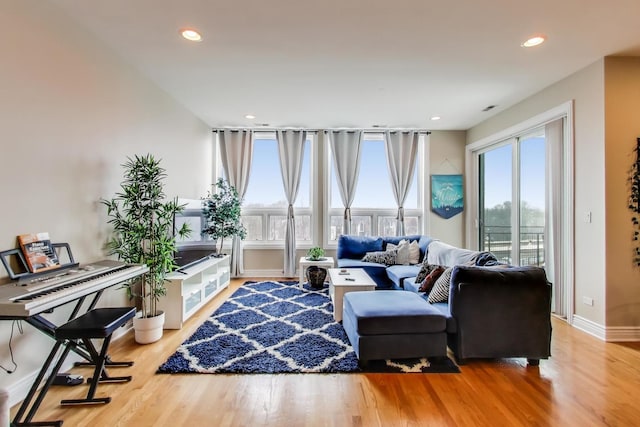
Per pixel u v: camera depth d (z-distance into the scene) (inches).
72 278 79.0
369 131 223.0
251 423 71.0
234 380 88.7
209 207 190.5
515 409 76.0
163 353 104.7
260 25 97.6
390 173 222.2
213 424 70.6
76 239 96.7
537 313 96.6
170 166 157.8
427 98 160.7
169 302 125.6
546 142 147.6
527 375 91.7
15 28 77.0
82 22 96.0
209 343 111.4
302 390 83.9
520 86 144.9
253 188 224.7
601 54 115.4
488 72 130.6
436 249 162.4
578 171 128.3
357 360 98.8
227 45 109.5
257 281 206.5
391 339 95.0
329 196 225.3
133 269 96.6
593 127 121.8
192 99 162.4
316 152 222.5
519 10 89.8
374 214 226.2
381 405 77.5
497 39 105.4
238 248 214.1
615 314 116.8
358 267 176.4
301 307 151.9
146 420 71.9
